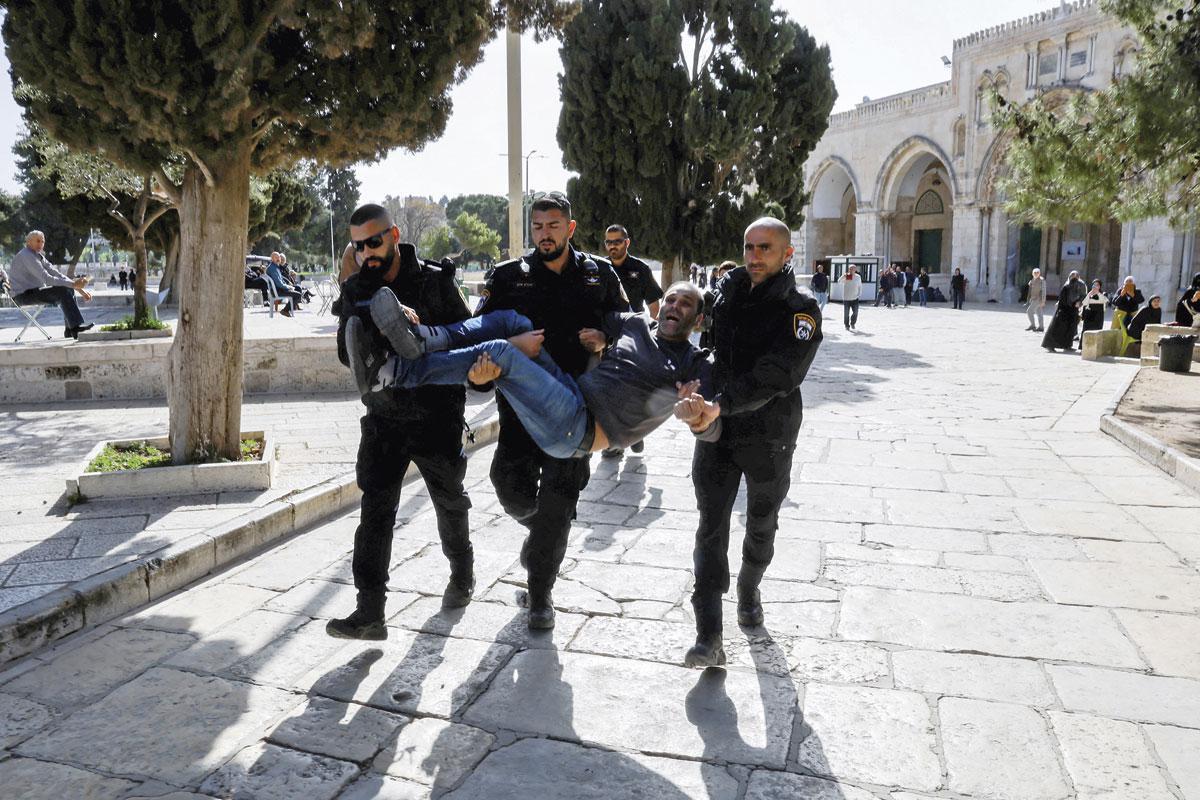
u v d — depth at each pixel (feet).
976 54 111.65
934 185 136.36
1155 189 31.19
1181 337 41.52
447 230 231.91
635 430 10.69
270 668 11.28
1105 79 95.55
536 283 11.94
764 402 10.50
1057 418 29.84
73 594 12.44
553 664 11.40
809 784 8.76
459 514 12.63
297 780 8.82
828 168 142.10
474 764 9.13
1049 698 10.43
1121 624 12.55
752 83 57.16
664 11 55.21
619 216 59.93
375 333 10.55
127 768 9.02
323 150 19.10
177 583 14.20
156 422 28.02
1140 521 17.66
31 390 31.94
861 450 24.66
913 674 11.09
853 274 70.69
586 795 8.59
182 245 18.60
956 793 8.58
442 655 11.65
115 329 43.55
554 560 12.11
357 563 11.24
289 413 29.55
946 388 37.42
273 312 70.44
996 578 14.44
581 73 57.41
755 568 12.17
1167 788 8.60
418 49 17.75
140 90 15.24
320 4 15.51
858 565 15.10
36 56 14.93
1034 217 32.89
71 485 17.44
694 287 11.20
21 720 9.97
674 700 10.47
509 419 11.81
